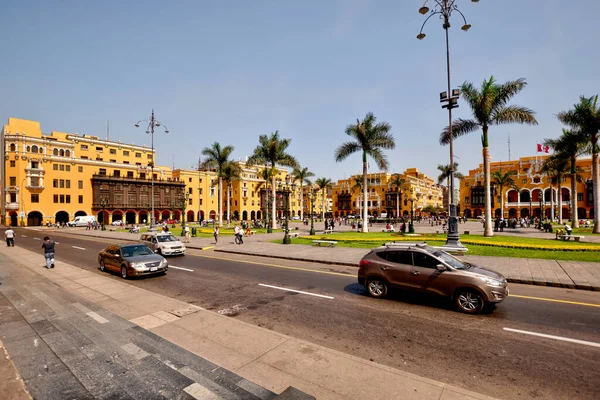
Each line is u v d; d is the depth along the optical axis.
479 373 4.70
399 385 4.15
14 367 4.70
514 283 10.98
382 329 6.54
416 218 76.25
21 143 59.03
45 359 4.96
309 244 22.95
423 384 4.16
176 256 18.23
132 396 3.94
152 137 34.12
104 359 4.95
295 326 6.74
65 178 62.91
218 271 13.34
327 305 8.26
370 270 9.06
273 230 41.62
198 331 6.14
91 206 65.75
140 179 70.88
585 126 26.78
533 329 6.52
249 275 12.44
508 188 83.69
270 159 42.22
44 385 4.21
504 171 85.31
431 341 5.91
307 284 10.77
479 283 7.43
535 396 4.09
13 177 58.75
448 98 16.98
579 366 4.91
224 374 4.45
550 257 15.02
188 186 80.88
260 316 7.41
